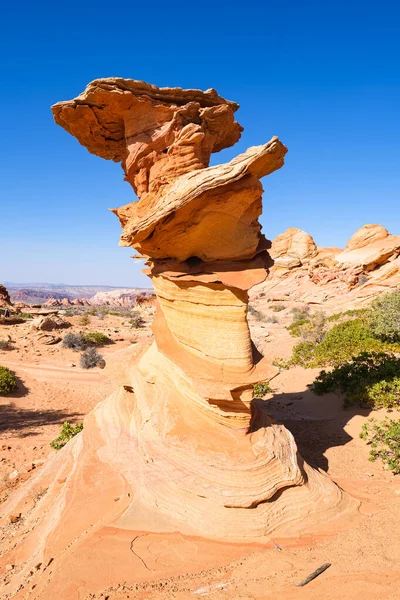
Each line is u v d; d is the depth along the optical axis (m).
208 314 8.34
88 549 6.91
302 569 5.94
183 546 6.96
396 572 5.45
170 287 8.74
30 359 28.08
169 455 8.16
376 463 10.28
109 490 8.39
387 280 48.62
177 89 8.38
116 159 10.36
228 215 7.88
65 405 20.14
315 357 22.05
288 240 83.00
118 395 11.65
